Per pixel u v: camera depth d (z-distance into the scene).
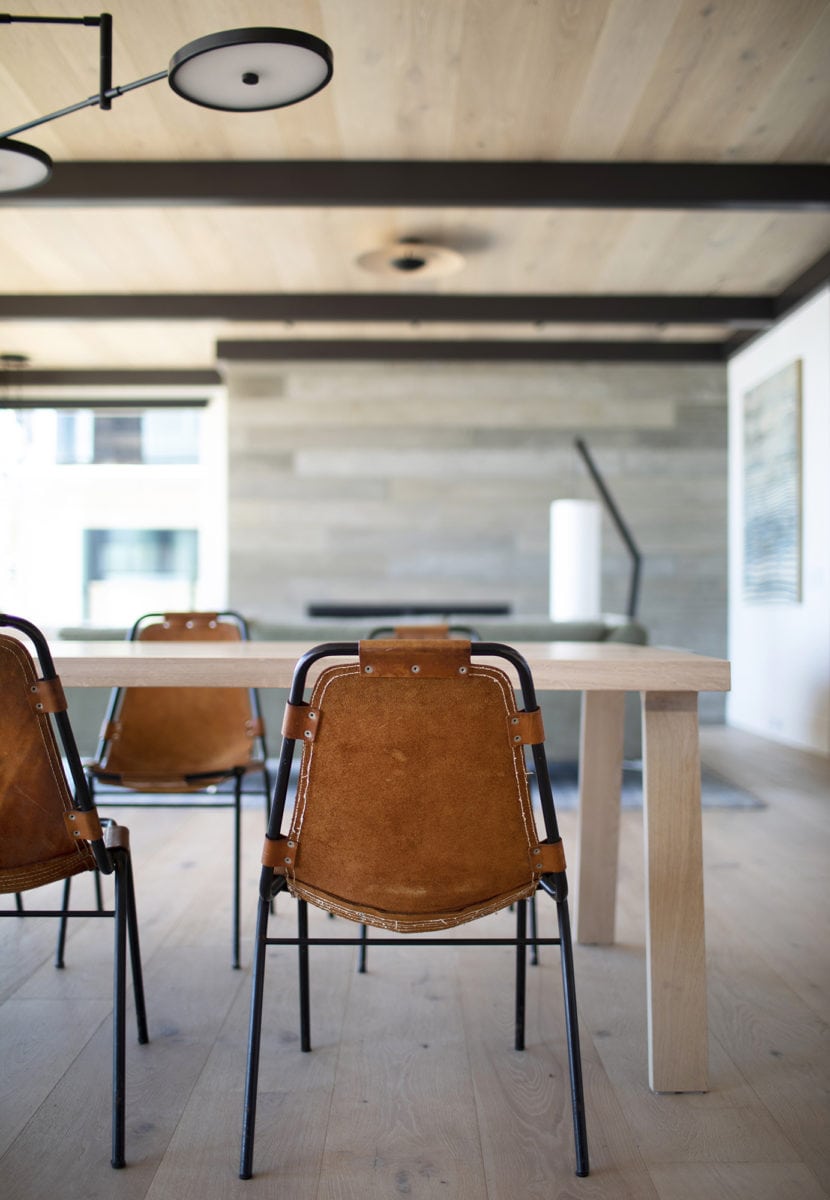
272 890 1.39
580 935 2.36
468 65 3.44
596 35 3.26
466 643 1.33
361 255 4.92
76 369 8.20
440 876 1.37
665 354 7.34
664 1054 1.62
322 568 7.70
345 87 3.58
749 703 6.73
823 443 5.53
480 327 7.02
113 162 4.18
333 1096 1.60
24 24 3.18
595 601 6.81
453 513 7.70
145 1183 1.35
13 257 5.50
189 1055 1.74
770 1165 1.41
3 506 8.90
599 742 2.33
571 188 4.18
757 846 3.31
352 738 1.35
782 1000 2.02
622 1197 1.33
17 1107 1.56
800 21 3.19
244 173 4.18
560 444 7.68
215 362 7.58
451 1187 1.34
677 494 7.65
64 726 1.40
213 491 8.92
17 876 1.39
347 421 7.71
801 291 5.73
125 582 9.09
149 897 2.69
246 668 1.61
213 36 2.23
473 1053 1.76
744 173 4.21
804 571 5.75
